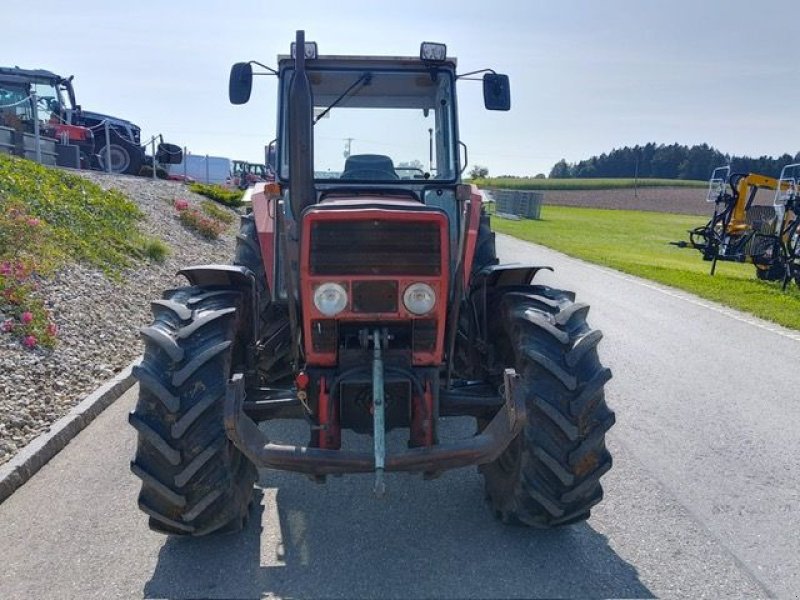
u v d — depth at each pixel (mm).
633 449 5137
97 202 11422
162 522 3527
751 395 6496
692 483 4574
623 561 3643
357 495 4355
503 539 3850
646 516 4117
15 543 3711
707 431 5527
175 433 3330
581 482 3525
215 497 3449
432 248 3486
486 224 6383
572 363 3531
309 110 3641
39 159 14828
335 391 3533
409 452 3221
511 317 3896
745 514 4160
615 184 89375
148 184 17516
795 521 4082
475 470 4711
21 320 6301
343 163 4996
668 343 8641
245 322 4191
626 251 22422
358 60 4992
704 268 18547
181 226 13969
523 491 3600
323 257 3455
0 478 4191
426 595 3344
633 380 6945
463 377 4602
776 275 15336
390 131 5043
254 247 6023
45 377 5691
